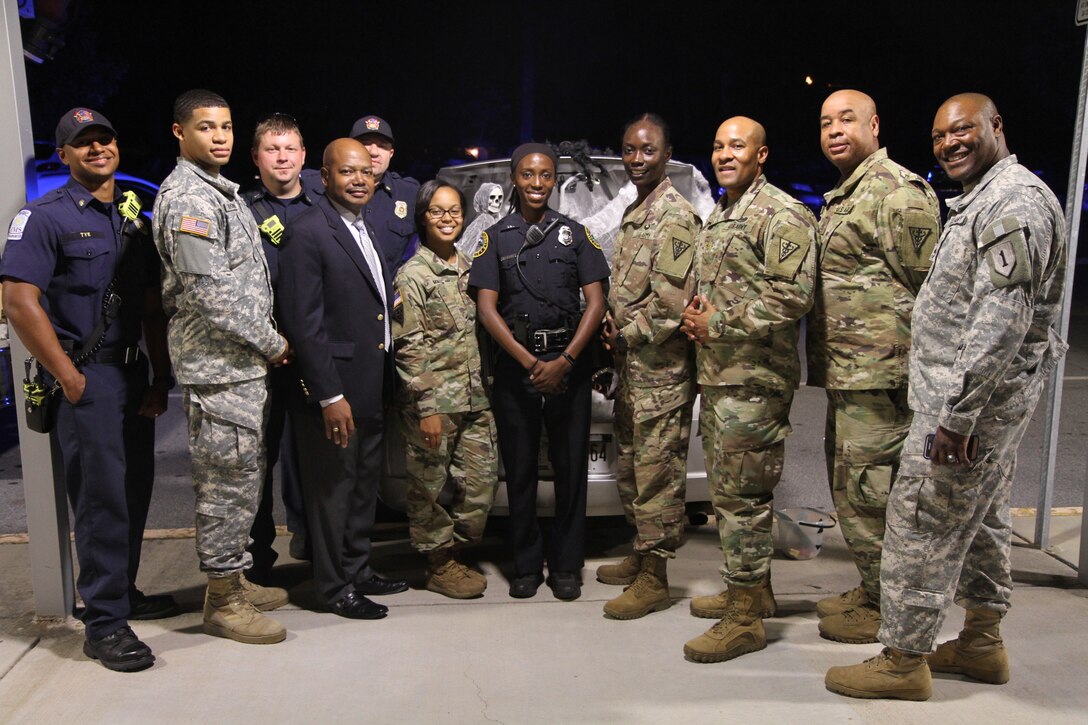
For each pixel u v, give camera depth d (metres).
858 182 2.98
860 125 2.99
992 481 2.63
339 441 3.21
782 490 4.89
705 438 3.15
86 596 2.99
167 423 6.53
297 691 2.79
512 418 3.43
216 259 2.90
